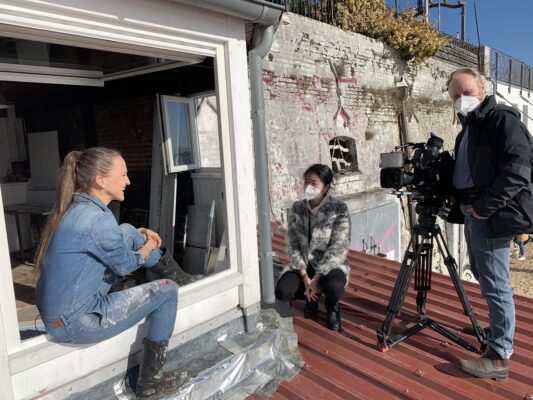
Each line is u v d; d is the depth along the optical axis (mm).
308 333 3105
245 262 2771
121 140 5766
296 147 7059
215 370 2412
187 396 2262
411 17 9930
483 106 2344
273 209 6617
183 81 4387
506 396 2363
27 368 1868
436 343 2891
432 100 10977
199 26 2387
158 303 2111
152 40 2266
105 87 4895
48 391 1968
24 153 6445
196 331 2547
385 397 2438
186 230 4516
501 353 2445
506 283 2424
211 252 4414
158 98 4137
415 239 2770
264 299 3027
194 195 4672
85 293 1890
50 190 5812
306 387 2555
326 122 7680
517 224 2254
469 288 3770
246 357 2605
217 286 2605
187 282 3123
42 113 6379
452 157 2781
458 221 2766
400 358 2738
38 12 1847
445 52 11539
